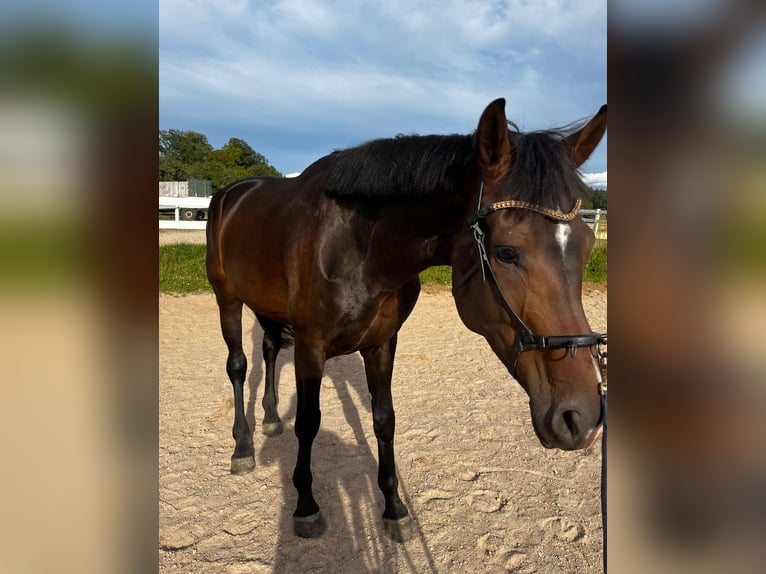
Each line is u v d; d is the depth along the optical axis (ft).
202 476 10.00
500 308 5.30
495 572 7.34
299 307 7.88
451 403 13.87
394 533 8.04
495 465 10.39
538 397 5.08
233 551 7.75
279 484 9.77
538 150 5.27
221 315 11.43
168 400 14.02
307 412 7.98
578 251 4.99
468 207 5.82
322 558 7.64
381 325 7.87
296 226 8.03
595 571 7.32
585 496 9.27
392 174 6.61
